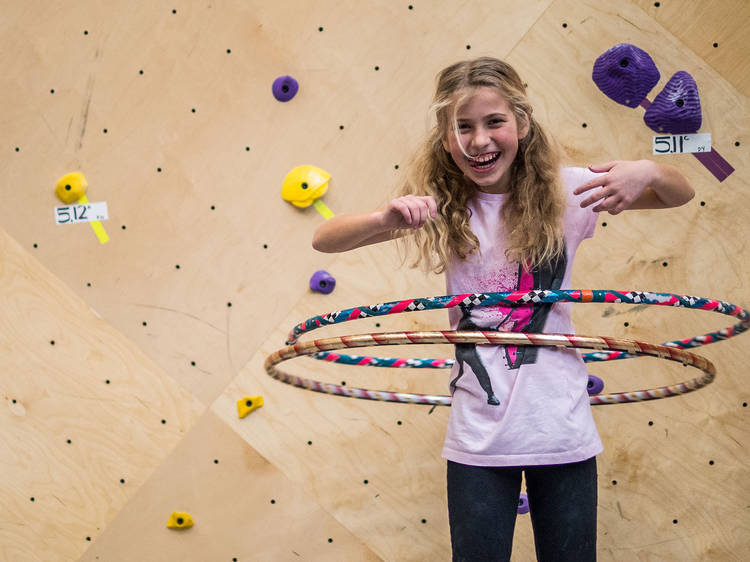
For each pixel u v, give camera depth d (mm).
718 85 2635
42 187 2834
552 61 2652
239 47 2750
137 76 2785
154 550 2818
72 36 2801
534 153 1769
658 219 2660
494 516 1633
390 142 2711
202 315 2797
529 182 1750
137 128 2793
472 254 1742
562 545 1656
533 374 1644
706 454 2686
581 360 1731
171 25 2768
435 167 1795
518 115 1716
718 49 2631
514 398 1631
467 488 1647
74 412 2842
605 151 2648
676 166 2648
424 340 1669
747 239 2650
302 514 2768
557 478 1667
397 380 2758
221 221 2781
